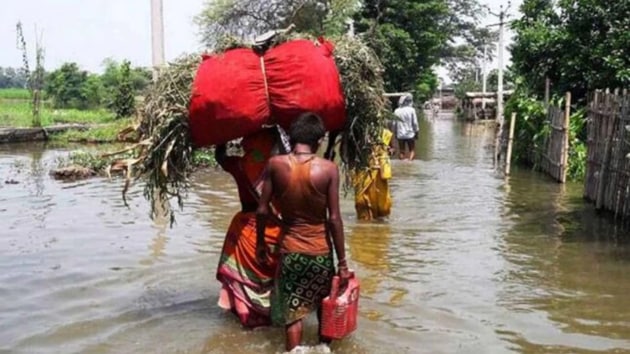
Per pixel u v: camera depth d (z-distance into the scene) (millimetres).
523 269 7305
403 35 34375
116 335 5465
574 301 6266
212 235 8867
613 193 10062
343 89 5629
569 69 16250
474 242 8523
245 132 5445
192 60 5594
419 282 6848
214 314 5930
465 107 48812
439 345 5250
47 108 40375
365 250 8102
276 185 5086
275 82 5355
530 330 5562
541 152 15727
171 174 5805
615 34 15453
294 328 5105
